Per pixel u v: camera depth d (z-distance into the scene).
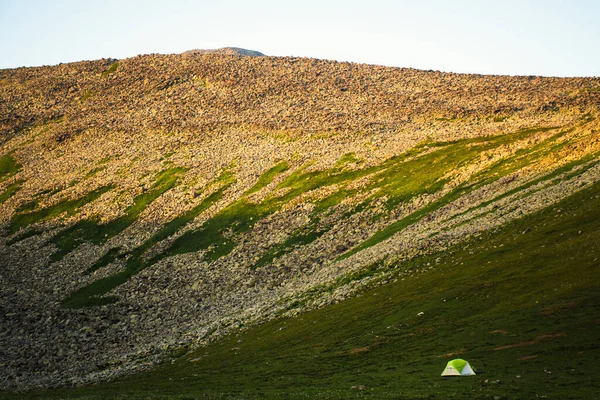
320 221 115.81
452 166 121.81
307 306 76.69
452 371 39.88
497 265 63.56
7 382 69.06
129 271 111.44
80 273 112.69
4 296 103.00
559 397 31.45
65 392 60.97
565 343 40.56
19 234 135.38
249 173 149.62
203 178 151.38
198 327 82.69
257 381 50.88
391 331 56.28
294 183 138.00
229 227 123.38
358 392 40.22
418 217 101.06
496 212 84.12
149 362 70.25
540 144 111.69
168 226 129.25
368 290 73.94
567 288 50.34
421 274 71.94
